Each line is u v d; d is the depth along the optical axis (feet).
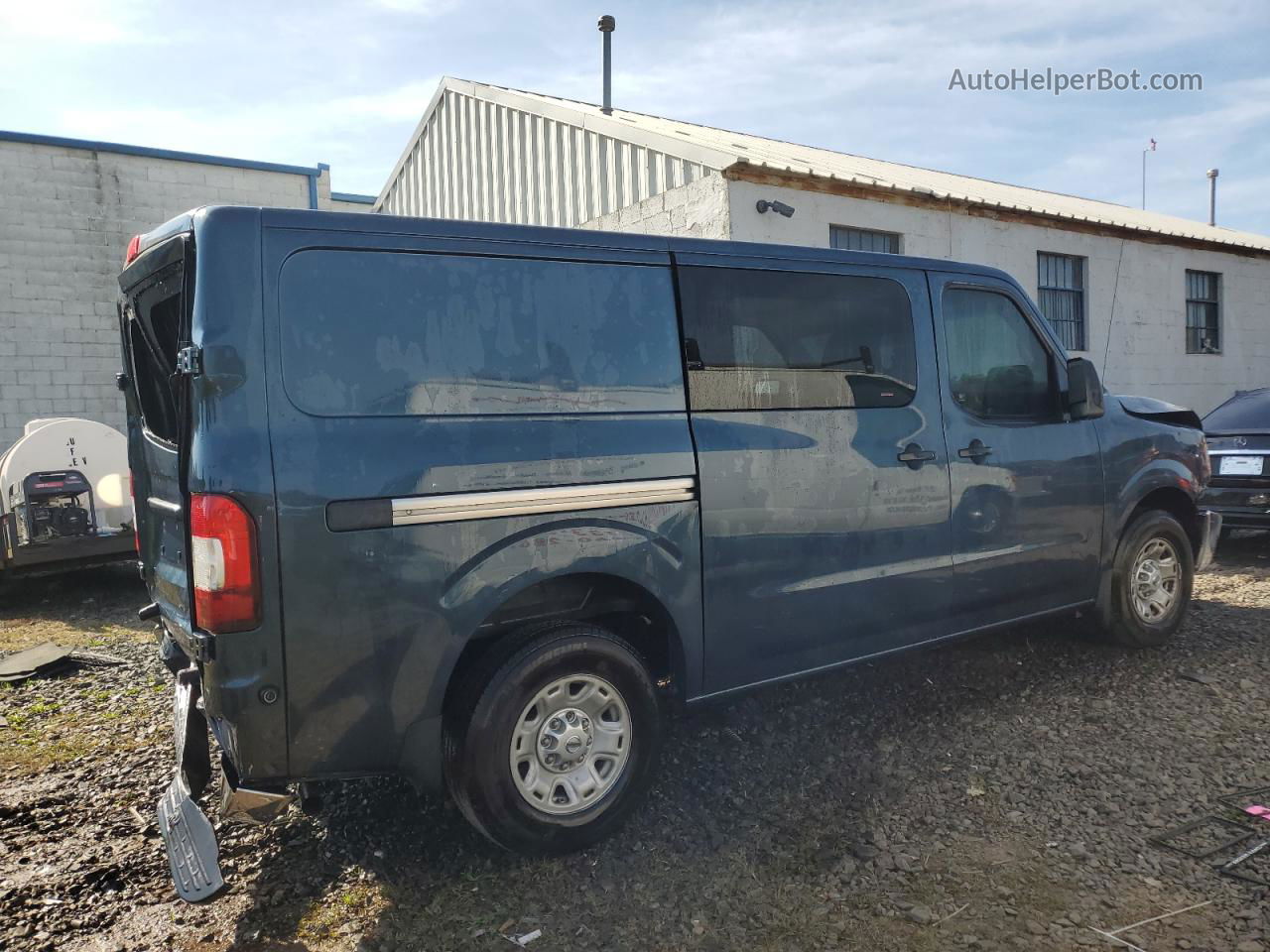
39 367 40.29
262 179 45.01
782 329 11.75
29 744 13.65
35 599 25.05
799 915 8.80
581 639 9.91
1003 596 13.99
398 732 9.09
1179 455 16.51
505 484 9.45
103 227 41.45
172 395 10.18
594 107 45.85
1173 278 48.26
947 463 13.08
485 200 44.24
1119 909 8.75
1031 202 46.03
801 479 11.60
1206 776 11.52
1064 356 14.90
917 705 14.05
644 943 8.44
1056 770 11.79
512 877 9.62
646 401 10.56
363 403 8.89
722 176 30.63
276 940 8.63
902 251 36.52
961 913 8.75
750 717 13.65
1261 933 8.30
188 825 8.86
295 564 8.43
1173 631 16.67
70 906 9.24
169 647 10.87
